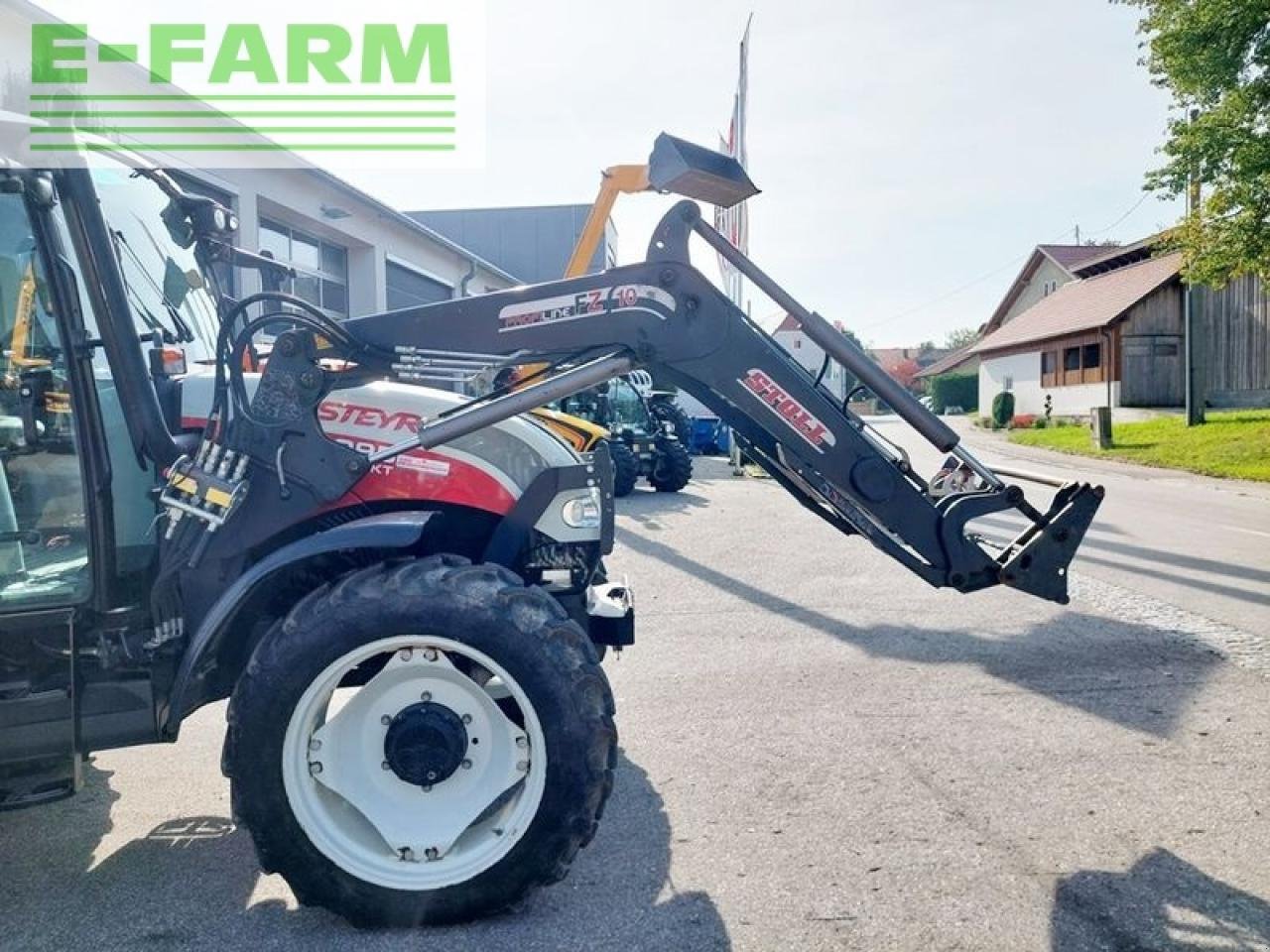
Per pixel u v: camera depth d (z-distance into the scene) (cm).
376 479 341
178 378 354
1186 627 631
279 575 328
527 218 3300
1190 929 288
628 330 353
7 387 313
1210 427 2225
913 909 302
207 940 295
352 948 289
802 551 962
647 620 691
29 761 302
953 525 369
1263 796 377
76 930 302
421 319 346
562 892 318
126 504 327
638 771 418
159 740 313
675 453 1492
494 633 293
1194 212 1711
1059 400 3453
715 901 309
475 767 310
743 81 1655
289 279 494
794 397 362
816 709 492
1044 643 603
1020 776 401
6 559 310
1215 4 1508
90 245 304
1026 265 4447
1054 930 289
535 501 346
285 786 292
